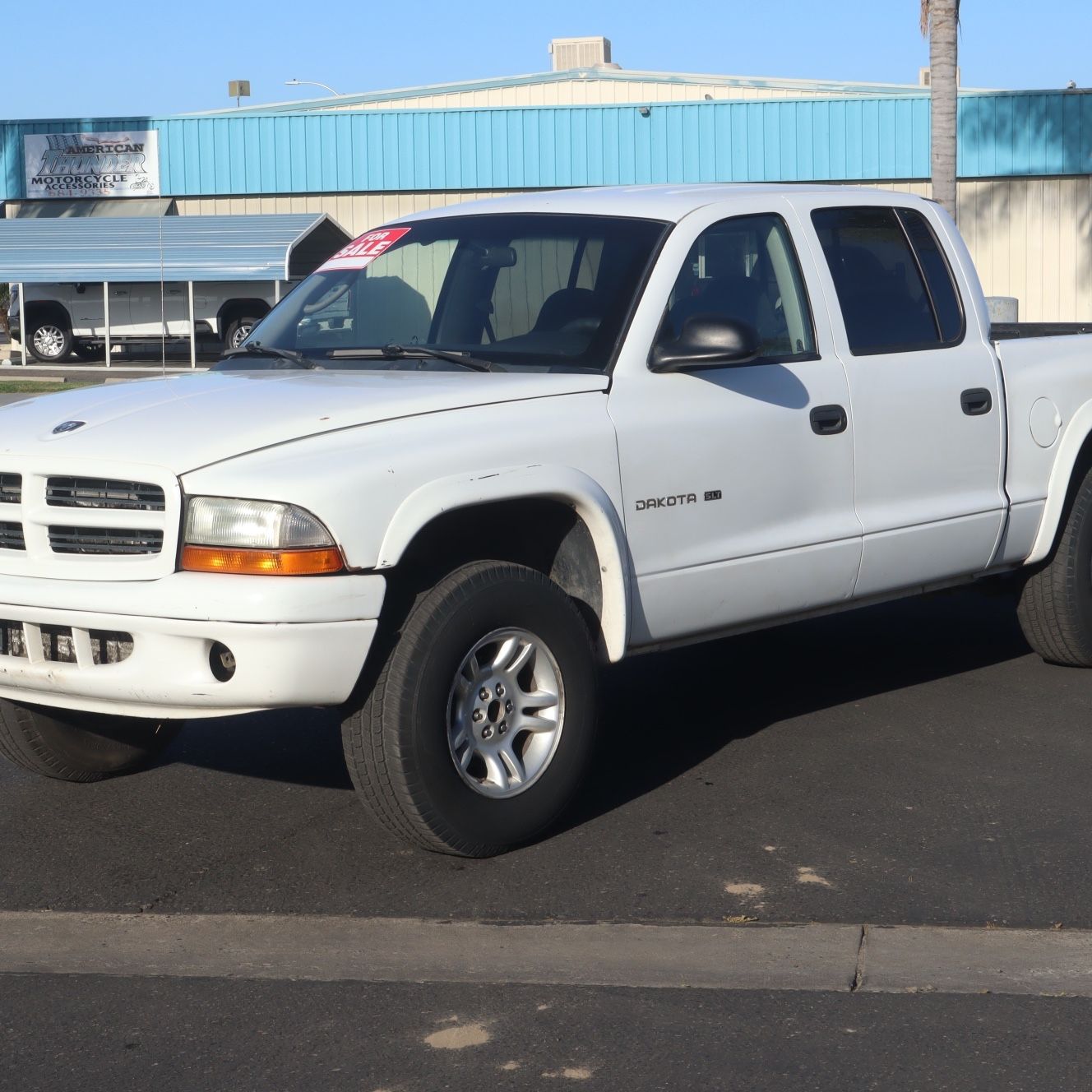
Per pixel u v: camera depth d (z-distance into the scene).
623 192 5.56
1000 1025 3.46
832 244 5.60
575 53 54.41
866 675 6.64
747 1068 3.28
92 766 5.29
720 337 4.70
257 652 3.98
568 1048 3.38
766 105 36.91
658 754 5.56
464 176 38.62
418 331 5.26
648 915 4.10
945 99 19.36
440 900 4.23
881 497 5.54
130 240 34.28
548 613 4.52
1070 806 4.92
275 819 4.95
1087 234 36.41
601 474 4.64
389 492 4.13
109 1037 3.48
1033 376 6.14
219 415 4.38
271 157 39.41
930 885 4.28
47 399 4.97
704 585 4.97
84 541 4.25
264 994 3.68
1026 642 7.11
